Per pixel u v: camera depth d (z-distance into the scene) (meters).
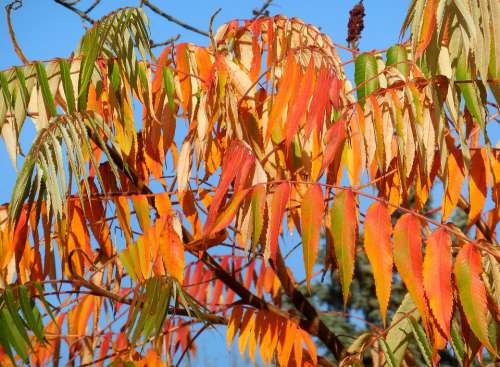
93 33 1.49
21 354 1.26
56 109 1.42
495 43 1.29
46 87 1.43
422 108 1.33
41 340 1.27
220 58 1.49
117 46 1.47
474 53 1.34
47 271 1.49
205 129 1.47
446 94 1.33
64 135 1.35
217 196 1.32
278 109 1.39
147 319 1.28
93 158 1.36
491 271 1.36
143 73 1.48
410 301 1.47
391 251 1.22
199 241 1.49
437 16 1.31
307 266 1.23
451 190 1.38
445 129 1.40
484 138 1.31
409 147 1.33
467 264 1.21
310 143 1.48
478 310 1.20
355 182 1.36
